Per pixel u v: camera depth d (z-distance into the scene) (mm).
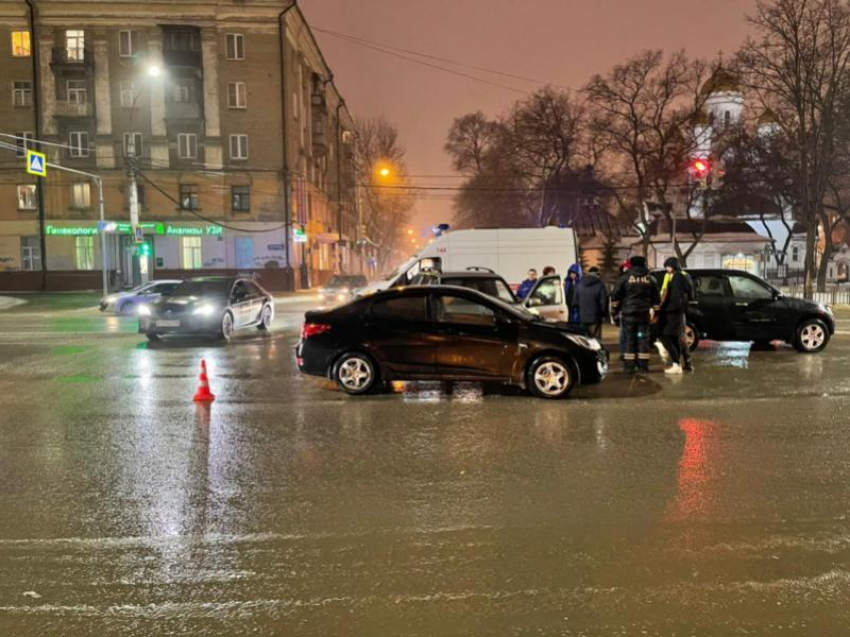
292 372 10711
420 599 3420
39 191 41906
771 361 11344
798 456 5824
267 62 42188
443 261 16531
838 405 7883
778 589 3484
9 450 6207
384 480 5297
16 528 4395
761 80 28469
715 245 49750
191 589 3555
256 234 42812
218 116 42156
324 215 56125
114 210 42219
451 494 4961
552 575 3666
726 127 39344
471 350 8422
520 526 4352
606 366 8547
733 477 5281
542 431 6754
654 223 54469
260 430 6914
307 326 8766
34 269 42688
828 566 3746
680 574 3662
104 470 5605
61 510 4703
